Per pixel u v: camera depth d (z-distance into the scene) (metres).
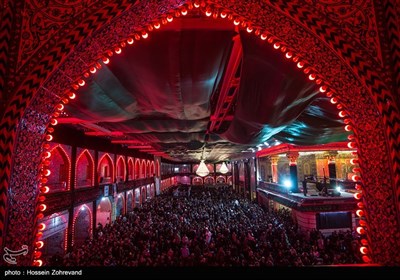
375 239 2.52
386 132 2.42
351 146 2.76
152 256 9.70
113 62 3.69
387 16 2.51
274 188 19.83
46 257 11.25
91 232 14.30
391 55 2.47
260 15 2.64
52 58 2.38
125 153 20.53
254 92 4.54
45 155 2.68
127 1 2.43
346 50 2.50
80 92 4.40
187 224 14.33
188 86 4.43
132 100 5.23
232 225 13.90
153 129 8.35
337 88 2.70
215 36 3.24
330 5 2.56
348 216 14.43
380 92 2.44
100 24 2.45
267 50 3.26
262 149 22.80
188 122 7.67
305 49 2.70
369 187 2.57
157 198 28.22
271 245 10.69
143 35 2.81
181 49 3.42
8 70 2.33
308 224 14.19
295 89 4.06
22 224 2.35
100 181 15.77
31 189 2.47
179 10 2.68
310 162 22.00
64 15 2.44
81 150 13.26
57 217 11.21
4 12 2.37
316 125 6.74
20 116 2.27
